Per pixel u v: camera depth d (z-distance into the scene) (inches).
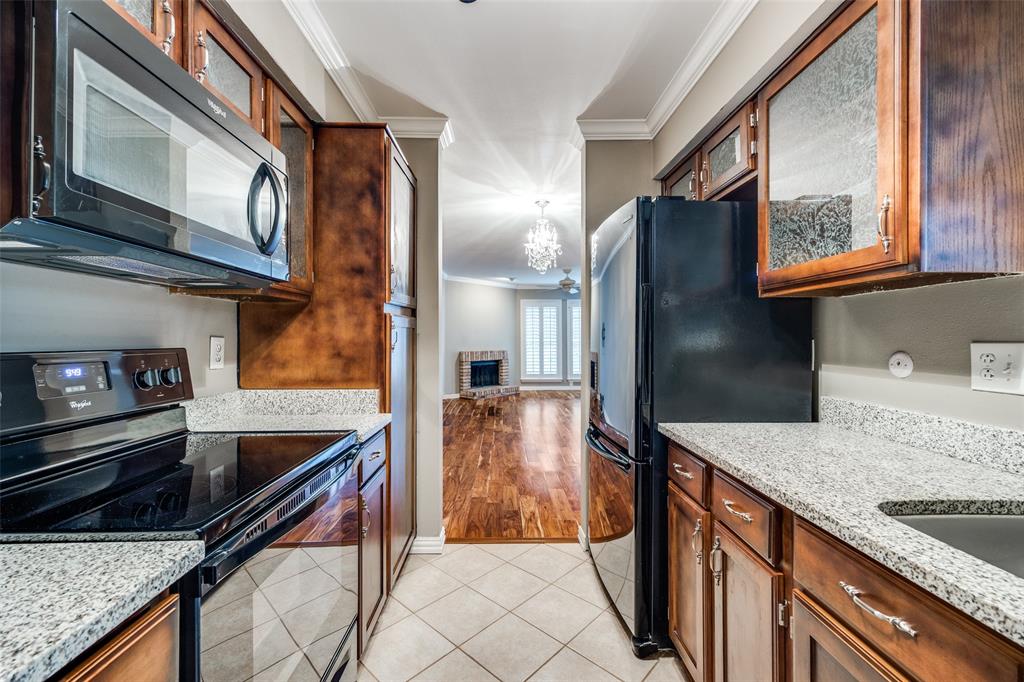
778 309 64.3
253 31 53.0
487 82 81.8
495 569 88.0
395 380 78.7
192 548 27.0
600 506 80.8
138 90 32.9
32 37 26.1
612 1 62.0
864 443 51.7
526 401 336.8
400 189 83.2
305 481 42.6
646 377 63.4
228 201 43.9
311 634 43.0
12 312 37.9
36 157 26.1
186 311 60.3
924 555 26.0
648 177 98.0
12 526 28.5
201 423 60.4
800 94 52.1
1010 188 37.2
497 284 381.7
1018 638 20.2
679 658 61.7
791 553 38.9
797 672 37.0
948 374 46.4
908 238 36.7
